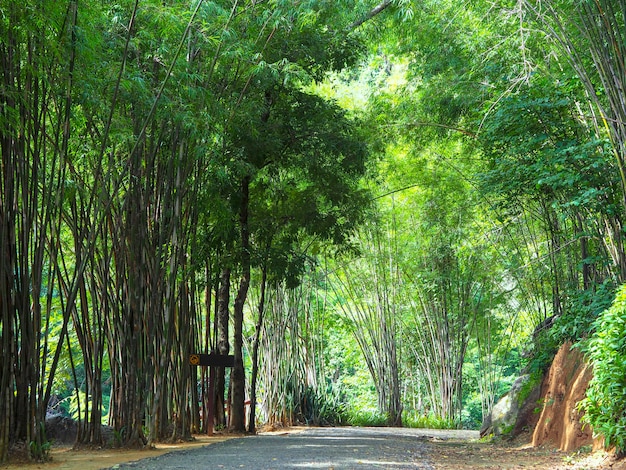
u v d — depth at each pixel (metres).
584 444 8.14
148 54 8.87
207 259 12.00
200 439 10.85
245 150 11.88
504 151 9.94
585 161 8.14
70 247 12.38
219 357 11.72
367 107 16.23
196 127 8.77
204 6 8.78
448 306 18.88
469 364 25.81
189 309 11.20
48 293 7.57
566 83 8.80
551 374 10.78
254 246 13.64
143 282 9.41
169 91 8.62
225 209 11.13
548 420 9.52
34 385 7.12
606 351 6.68
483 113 9.98
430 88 13.59
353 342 24.50
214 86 10.73
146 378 9.11
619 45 6.77
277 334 16.44
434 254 17.91
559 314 11.18
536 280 14.30
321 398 18.17
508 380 25.84
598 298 8.43
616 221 8.09
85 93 7.36
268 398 16.25
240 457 7.34
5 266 6.90
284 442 9.71
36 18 6.35
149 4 7.83
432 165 16.97
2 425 6.79
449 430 17.52
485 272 17.19
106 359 15.84
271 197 13.51
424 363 21.72
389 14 13.74
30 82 7.02
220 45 9.33
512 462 7.60
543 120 8.73
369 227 17.95
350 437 11.66
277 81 12.09
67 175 9.80
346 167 13.14
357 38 13.06
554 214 11.37
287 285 13.19
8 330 6.89
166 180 9.95
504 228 13.89
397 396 19.14
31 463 6.93
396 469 6.44
